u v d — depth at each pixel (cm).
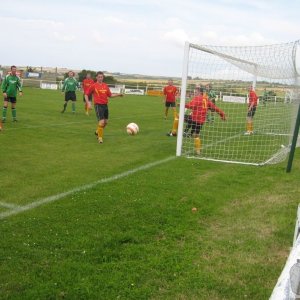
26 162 829
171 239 470
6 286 354
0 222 496
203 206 588
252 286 372
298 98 1056
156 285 368
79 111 2028
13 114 1466
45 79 5341
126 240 460
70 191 633
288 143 1177
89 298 342
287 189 700
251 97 1357
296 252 208
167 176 753
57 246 436
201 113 1001
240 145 1182
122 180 711
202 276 386
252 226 520
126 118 1869
